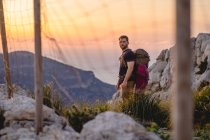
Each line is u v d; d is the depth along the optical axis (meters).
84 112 7.19
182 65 2.94
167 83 18.42
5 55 8.11
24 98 7.34
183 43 2.93
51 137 5.62
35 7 5.75
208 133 7.87
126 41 8.80
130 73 8.77
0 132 5.94
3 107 6.94
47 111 6.21
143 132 4.75
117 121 4.84
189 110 2.96
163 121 8.23
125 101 8.68
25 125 6.02
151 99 8.77
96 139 4.68
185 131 2.96
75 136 5.67
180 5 2.92
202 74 16.72
